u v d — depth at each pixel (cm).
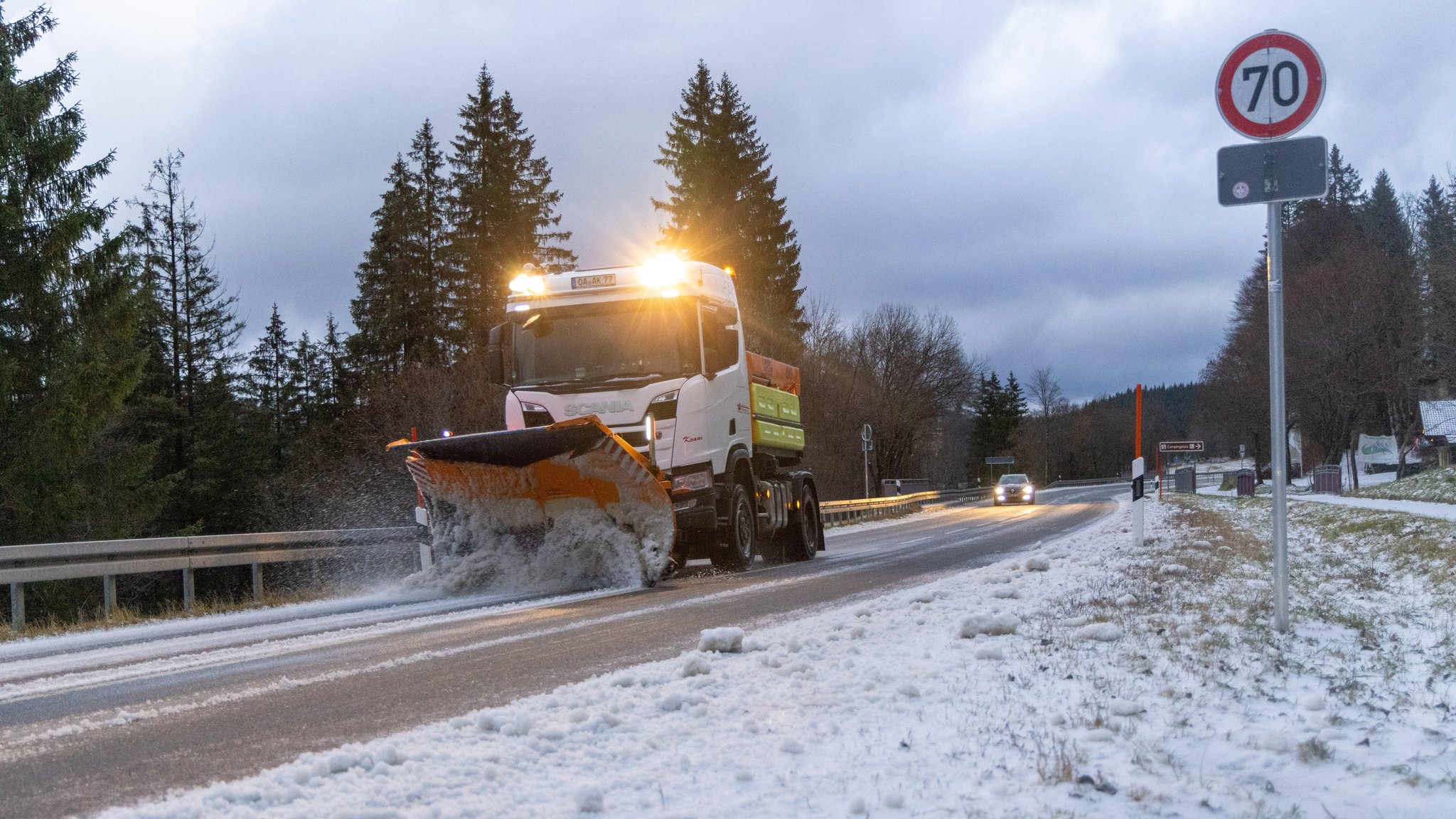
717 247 5259
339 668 734
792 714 538
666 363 1336
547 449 1213
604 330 1355
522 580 1293
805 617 959
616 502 1278
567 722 523
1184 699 538
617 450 1218
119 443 3653
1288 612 781
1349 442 5353
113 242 2486
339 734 534
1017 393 11156
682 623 931
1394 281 4962
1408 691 562
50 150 2416
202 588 3156
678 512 1326
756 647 746
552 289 1376
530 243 5122
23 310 2439
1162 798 380
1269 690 557
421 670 715
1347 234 6362
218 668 759
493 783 423
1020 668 641
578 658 752
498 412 3734
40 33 2500
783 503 1666
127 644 935
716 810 388
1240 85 729
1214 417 7006
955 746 466
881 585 1243
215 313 4350
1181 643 700
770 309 5269
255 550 1430
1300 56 718
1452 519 1945
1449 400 5588
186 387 4244
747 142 5453
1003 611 908
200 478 4084
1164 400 18762
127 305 2523
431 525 1334
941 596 1038
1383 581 1294
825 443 5947
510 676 686
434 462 1276
